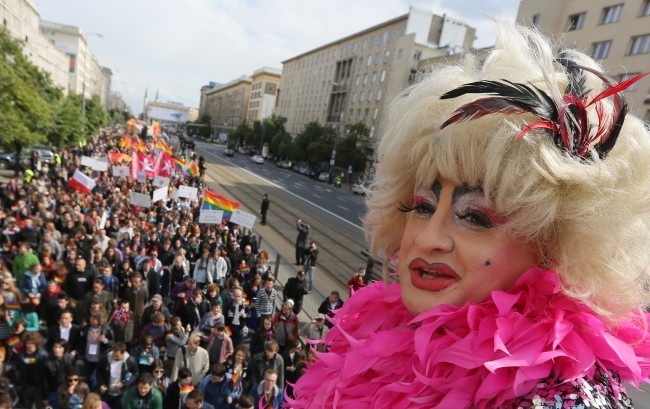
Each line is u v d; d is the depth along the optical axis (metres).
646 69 20.20
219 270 8.86
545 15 24.56
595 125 0.81
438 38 49.72
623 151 0.81
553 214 0.75
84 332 5.75
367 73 56.41
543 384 0.73
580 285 0.79
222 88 146.25
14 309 5.81
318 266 13.78
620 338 0.84
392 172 1.07
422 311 0.88
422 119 0.95
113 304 6.81
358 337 1.17
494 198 0.81
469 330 0.82
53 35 73.81
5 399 4.40
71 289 7.09
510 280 0.84
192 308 6.98
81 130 33.38
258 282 8.44
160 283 8.28
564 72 0.91
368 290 1.28
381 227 1.17
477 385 0.77
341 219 23.62
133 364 5.39
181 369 5.07
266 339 6.34
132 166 16.97
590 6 23.05
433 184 0.90
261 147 72.12
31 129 20.67
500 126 0.79
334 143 49.44
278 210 23.72
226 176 37.12
